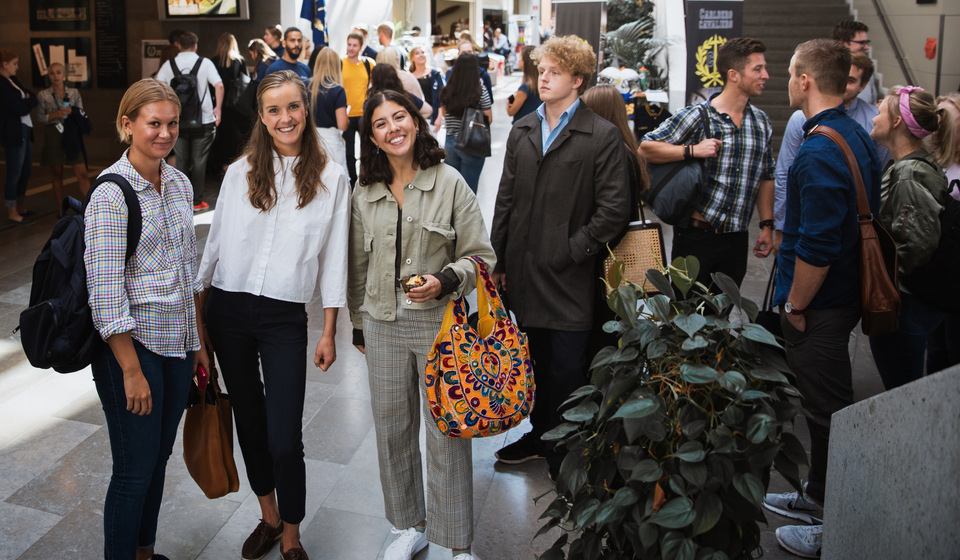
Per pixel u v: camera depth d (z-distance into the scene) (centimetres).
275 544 286
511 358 245
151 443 233
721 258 355
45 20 1073
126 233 219
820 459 288
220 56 905
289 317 257
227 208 257
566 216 304
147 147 222
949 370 140
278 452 256
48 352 212
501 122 1459
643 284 312
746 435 175
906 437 154
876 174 275
